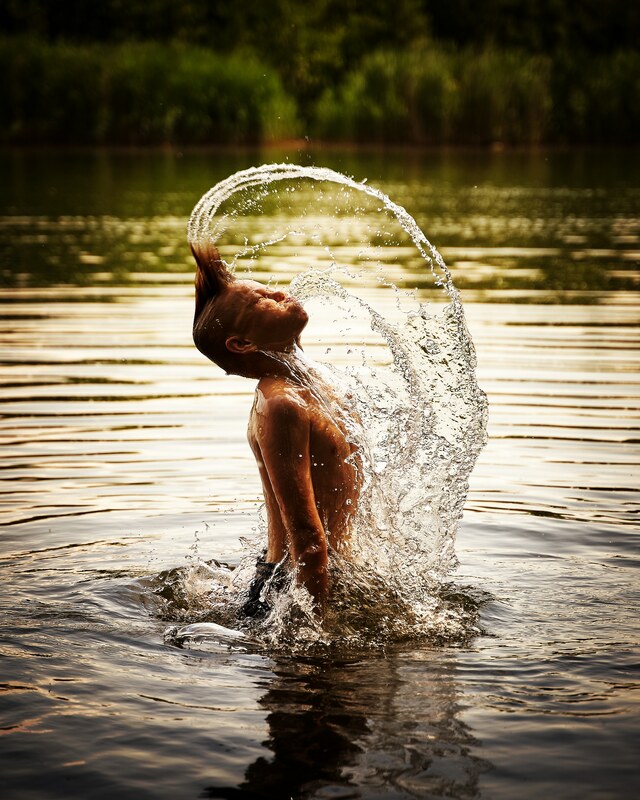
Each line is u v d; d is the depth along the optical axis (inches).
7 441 345.4
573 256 762.2
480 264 725.9
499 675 187.6
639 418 370.6
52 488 299.9
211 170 1408.7
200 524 273.1
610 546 256.1
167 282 660.7
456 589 228.5
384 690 181.5
